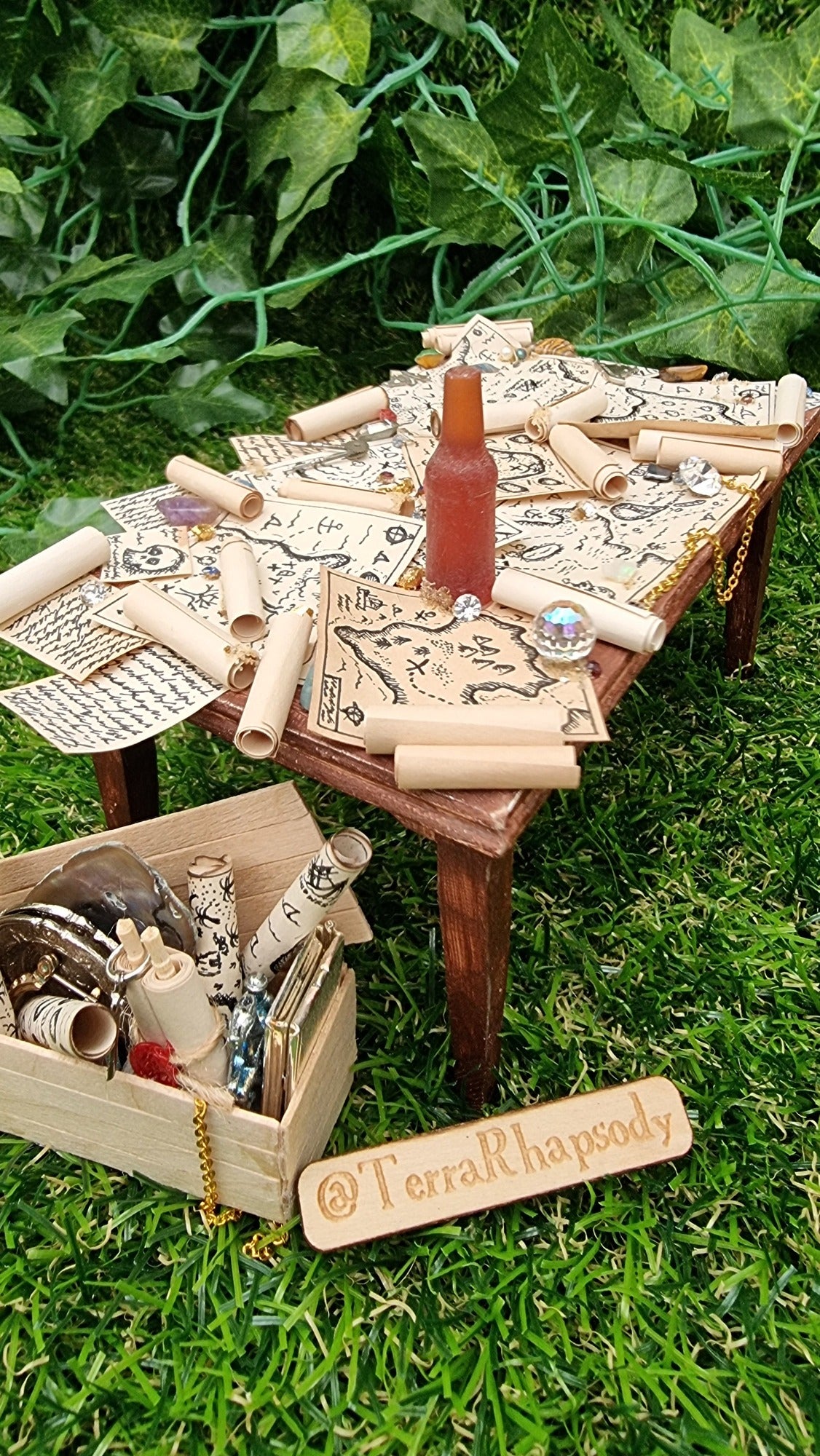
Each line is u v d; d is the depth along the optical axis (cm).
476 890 100
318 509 135
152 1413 96
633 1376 98
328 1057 107
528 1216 109
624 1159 106
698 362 236
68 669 113
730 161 213
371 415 156
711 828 153
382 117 217
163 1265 106
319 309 266
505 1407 96
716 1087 120
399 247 224
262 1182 102
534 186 221
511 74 240
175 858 116
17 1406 97
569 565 121
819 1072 123
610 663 109
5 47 218
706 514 129
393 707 98
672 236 211
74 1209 110
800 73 181
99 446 234
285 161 252
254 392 248
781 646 186
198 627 112
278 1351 99
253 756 103
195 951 111
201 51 242
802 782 157
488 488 109
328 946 104
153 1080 103
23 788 158
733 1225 108
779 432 142
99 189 242
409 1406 96
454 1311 103
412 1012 127
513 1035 125
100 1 209
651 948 134
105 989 101
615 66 239
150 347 214
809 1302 103
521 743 96
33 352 203
